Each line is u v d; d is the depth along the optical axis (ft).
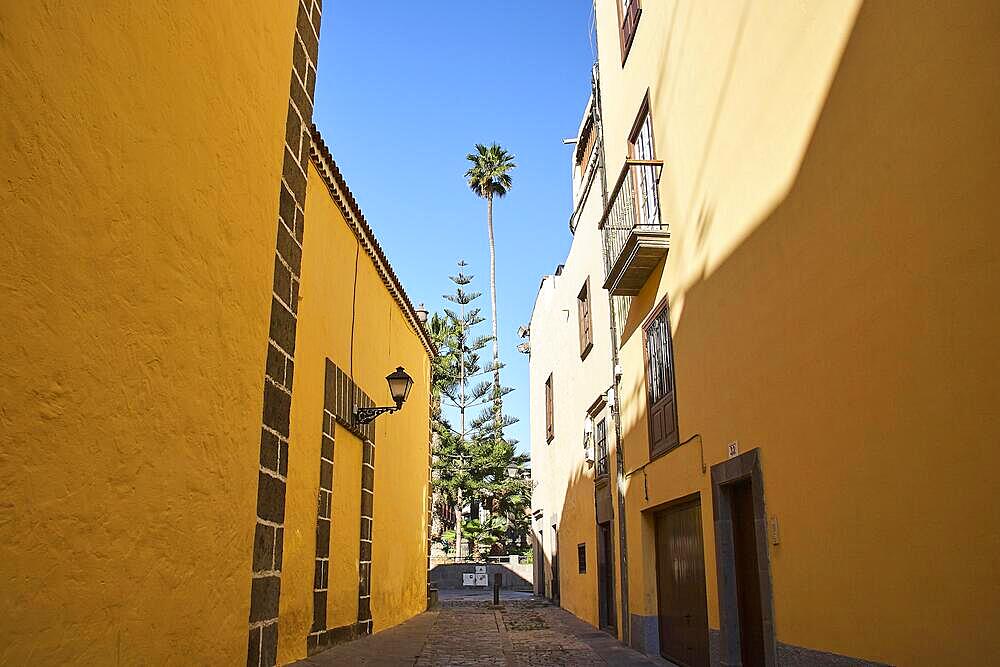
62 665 9.05
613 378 40.88
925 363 13.83
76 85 9.41
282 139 17.07
